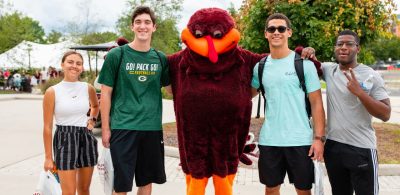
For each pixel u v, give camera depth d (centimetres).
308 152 379
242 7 916
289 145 376
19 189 565
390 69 6719
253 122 1085
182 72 377
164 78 408
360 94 345
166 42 3019
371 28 793
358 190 374
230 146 373
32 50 3156
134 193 548
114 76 395
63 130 404
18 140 945
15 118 1359
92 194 549
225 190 379
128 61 392
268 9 783
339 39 372
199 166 372
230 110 362
